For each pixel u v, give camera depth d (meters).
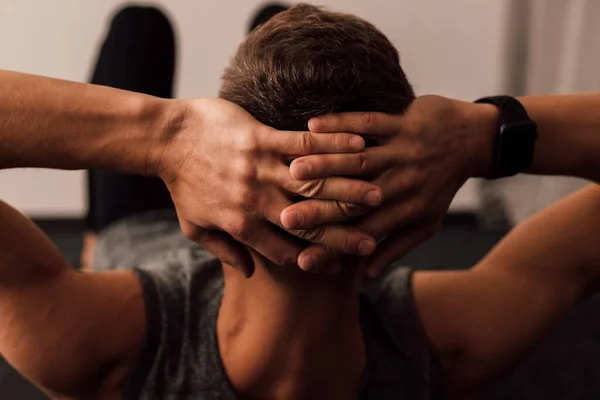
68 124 0.60
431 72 2.32
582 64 1.92
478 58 2.30
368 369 0.76
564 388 1.55
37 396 1.54
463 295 0.81
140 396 0.73
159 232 1.37
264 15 1.56
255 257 0.61
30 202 2.37
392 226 0.61
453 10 2.23
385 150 0.58
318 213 0.55
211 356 0.72
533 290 0.80
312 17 0.58
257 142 0.56
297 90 0.56
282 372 0.67
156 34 1.53
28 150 0.60
